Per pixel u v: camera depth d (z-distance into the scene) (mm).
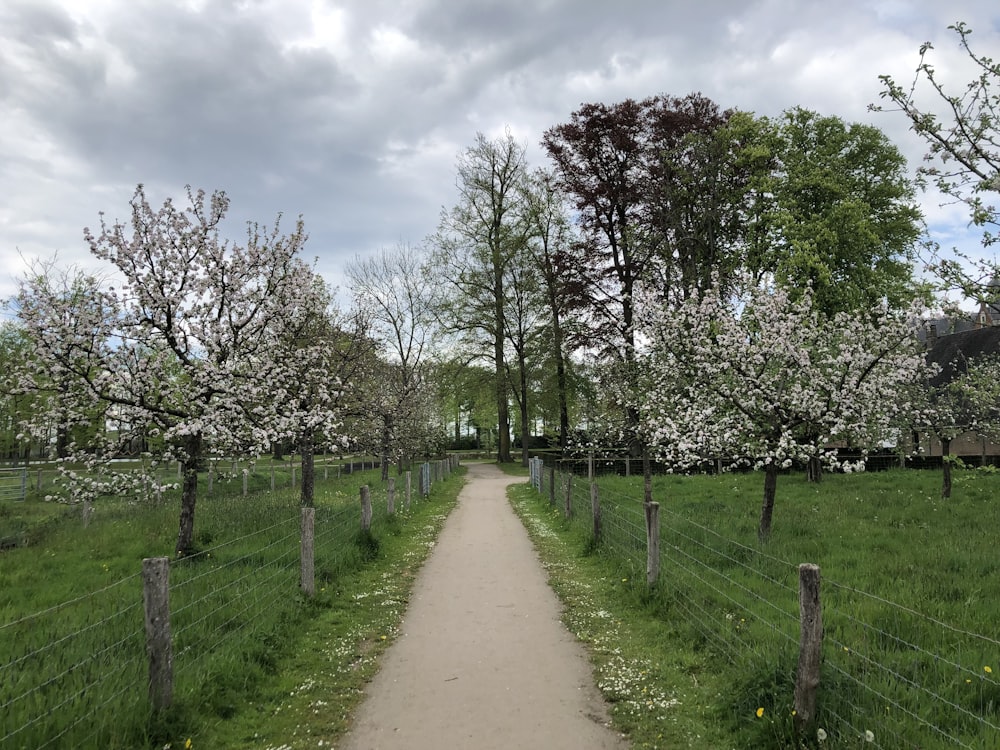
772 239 24312
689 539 10062
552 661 6055
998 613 6289
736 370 11195
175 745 4348
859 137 25922
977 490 15453
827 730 4137
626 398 15398
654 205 24094
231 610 6770
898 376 12055
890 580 7543
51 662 5301
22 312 9484
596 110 27672
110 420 10656
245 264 12062
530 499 20922
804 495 15898
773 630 5836
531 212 35062
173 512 14367
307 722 4824
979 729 4145
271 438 11531
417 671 5852
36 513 18188
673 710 4898
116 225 10445
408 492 16953
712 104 26891
